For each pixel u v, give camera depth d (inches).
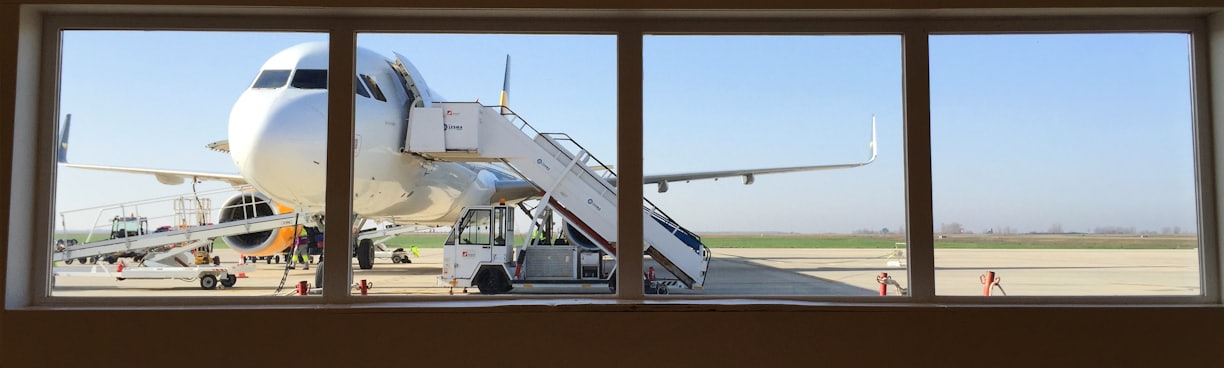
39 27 104.4
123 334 97.3
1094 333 99.7
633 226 106.0
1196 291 110.1
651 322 100.0
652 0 103.3
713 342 100.1
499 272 181.0
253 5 102.0
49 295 103.6
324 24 107.6
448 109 184.9
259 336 98.0
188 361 97.7
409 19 108.3
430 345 98.9
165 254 198.4
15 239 99.9
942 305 101.9
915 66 107.7
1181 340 99.7
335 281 103.7
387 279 196.9
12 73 99.2
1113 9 104.0
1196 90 109.3
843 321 100.2
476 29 109.3
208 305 101.8
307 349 98.3
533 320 99.5
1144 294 105.8
